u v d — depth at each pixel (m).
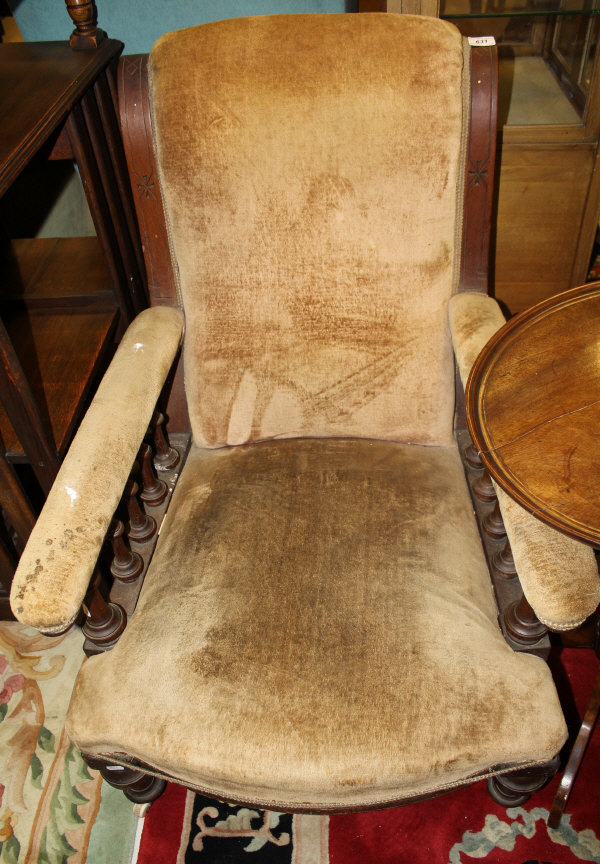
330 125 1.13
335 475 1.26
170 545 1.17
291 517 1.18
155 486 1.28
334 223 1.19
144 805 1.31
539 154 1.68
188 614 1.06
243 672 0.99
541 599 0.84
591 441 0.89
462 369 1.14
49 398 1.39
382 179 1.16
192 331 1.29
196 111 1.13
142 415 1.10
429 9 1.52
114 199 1.54
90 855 1.30
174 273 1.31
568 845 1.27
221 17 1.68
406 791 0.98
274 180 1.16
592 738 1.40
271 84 1.11
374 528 1.16
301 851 1.29
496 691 0.96
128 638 1.05
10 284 1.66
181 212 1.20
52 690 1.55
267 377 1.30
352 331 1.26
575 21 1.58
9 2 1.67
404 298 1.24
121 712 0.98
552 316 1.05
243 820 1.33
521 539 0.90
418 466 1.28
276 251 1.21
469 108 1.16
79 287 1.62
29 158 1.11
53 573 0.86
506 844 1.28
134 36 1.73
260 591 1.08
